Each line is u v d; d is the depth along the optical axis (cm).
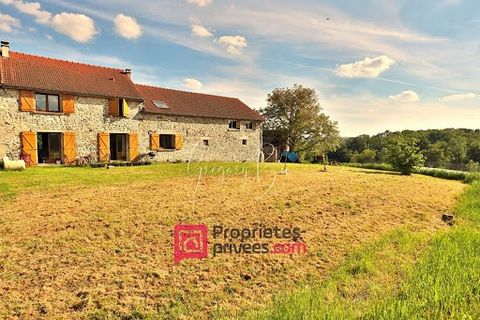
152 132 2552
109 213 795
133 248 585
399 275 494
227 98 3456
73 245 586
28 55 2186
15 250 558
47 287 436
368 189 1330
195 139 2828
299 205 966
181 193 1073
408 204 1077
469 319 348
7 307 386
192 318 378
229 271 511
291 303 387
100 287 440
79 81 2222
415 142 2247
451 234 710
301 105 4397
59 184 1202
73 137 2105
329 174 1883
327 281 474
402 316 350
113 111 2300
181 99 2945
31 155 1941
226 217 805
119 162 2150
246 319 364
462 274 466
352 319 348
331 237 693
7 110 1866
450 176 2189
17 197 958
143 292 432
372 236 710
